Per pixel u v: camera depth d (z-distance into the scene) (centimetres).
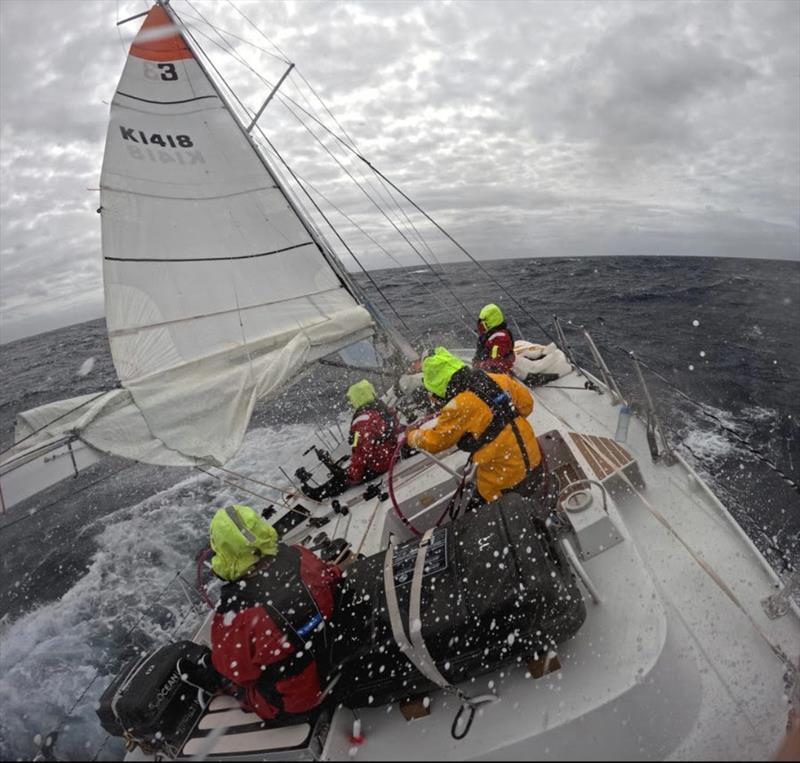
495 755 171
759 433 538
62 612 449
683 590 239
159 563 496
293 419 756
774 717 178
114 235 388
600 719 173
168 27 426
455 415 247
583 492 254
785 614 217
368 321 446
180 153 420
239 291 423
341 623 193
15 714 340
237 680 179
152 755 210
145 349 378
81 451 302
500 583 179
